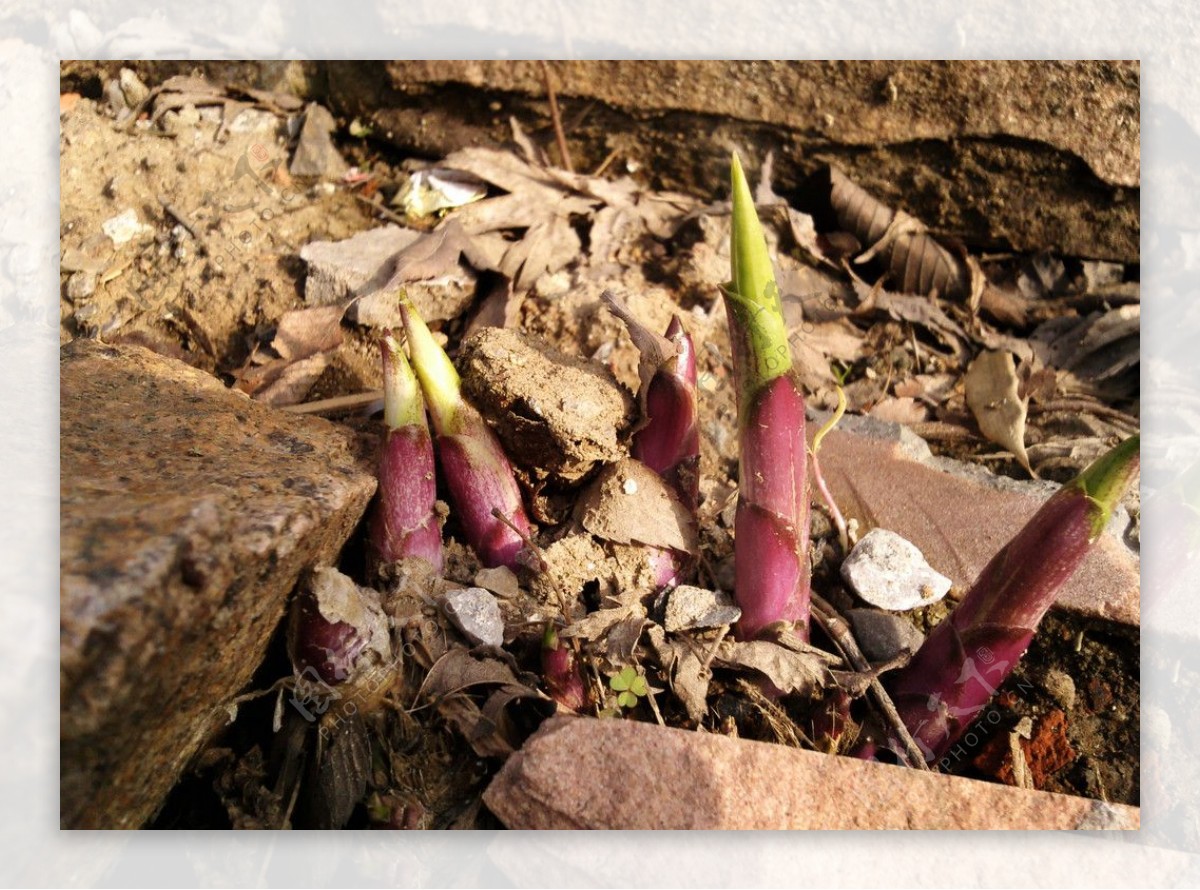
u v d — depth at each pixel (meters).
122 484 0.22
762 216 0.40
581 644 0.26
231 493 0.23
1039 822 0.24
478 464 0.27
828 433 0.35
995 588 0.24
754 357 0.24
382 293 0.34
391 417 0.26
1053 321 0.39
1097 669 0.29
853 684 0.26
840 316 0.39
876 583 0.29
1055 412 0.37
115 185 0.38
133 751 0.20
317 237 0.38
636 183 0.42
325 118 0.41
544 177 0.40
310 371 0.34
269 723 0.25
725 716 0.26
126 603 0.18
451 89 0.41
